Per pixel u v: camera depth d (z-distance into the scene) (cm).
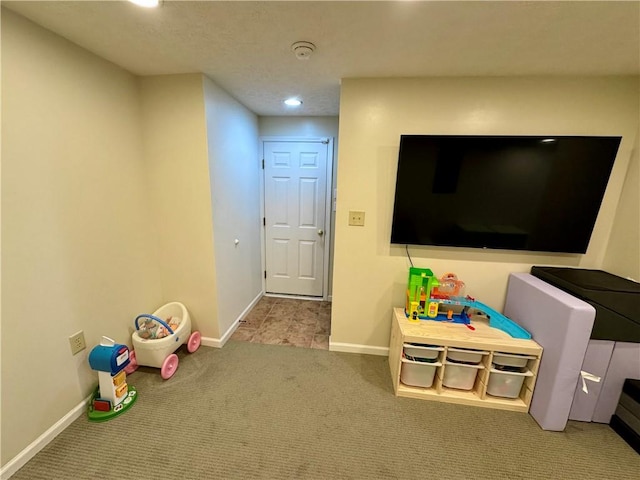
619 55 149
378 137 199
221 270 237
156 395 183
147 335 200
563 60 157
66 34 143
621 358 154
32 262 138
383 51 155
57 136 146
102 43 152
